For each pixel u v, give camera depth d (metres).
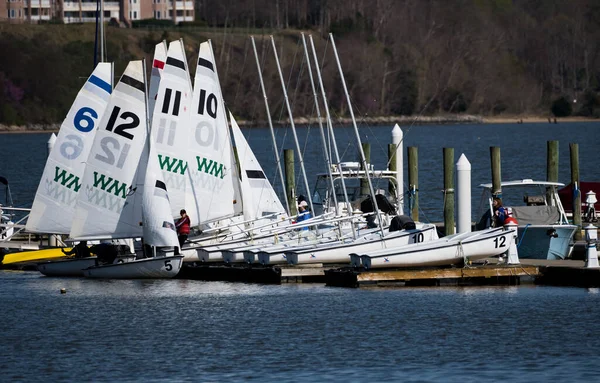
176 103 153.00
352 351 98.44
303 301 121.88
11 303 124.00
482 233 133.25
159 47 153.00
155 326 110.25
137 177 144.50
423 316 112.56
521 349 98.69
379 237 140.50
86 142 153.38
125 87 145.25
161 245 139.75
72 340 104.38
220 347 100.69
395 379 89.50
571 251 145.38
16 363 95.94
